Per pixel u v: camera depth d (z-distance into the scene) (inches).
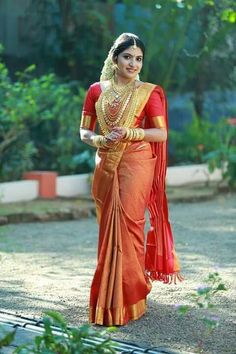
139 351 306.0
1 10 887.7
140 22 860.6
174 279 375.2
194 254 510.0
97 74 906.7
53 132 836.0
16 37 897.5
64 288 415.8
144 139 349.1
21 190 729.0
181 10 792.9
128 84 353.4
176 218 665.6
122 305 343.0
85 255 514.3
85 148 824.9
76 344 279.0
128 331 337.7
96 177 350.6
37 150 806.5
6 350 301.6
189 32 838.5
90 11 888.3
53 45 899.4
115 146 346.3
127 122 349.4
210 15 799.1
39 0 891.4
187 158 907.4
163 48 853.8
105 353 282.7
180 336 331.6
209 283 414.6
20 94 731.4
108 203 345.4
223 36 803.4
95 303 344.5
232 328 342.0
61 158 816.9
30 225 643.5
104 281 342.0
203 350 313.9
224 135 908.0
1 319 346.9
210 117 1000.2
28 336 318.0
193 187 828.6
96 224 653.3
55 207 690.8
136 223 346.0
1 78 733.3
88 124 363.6
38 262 489.7
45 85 745.6
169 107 977.5
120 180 346.0
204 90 958.4
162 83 884.0
